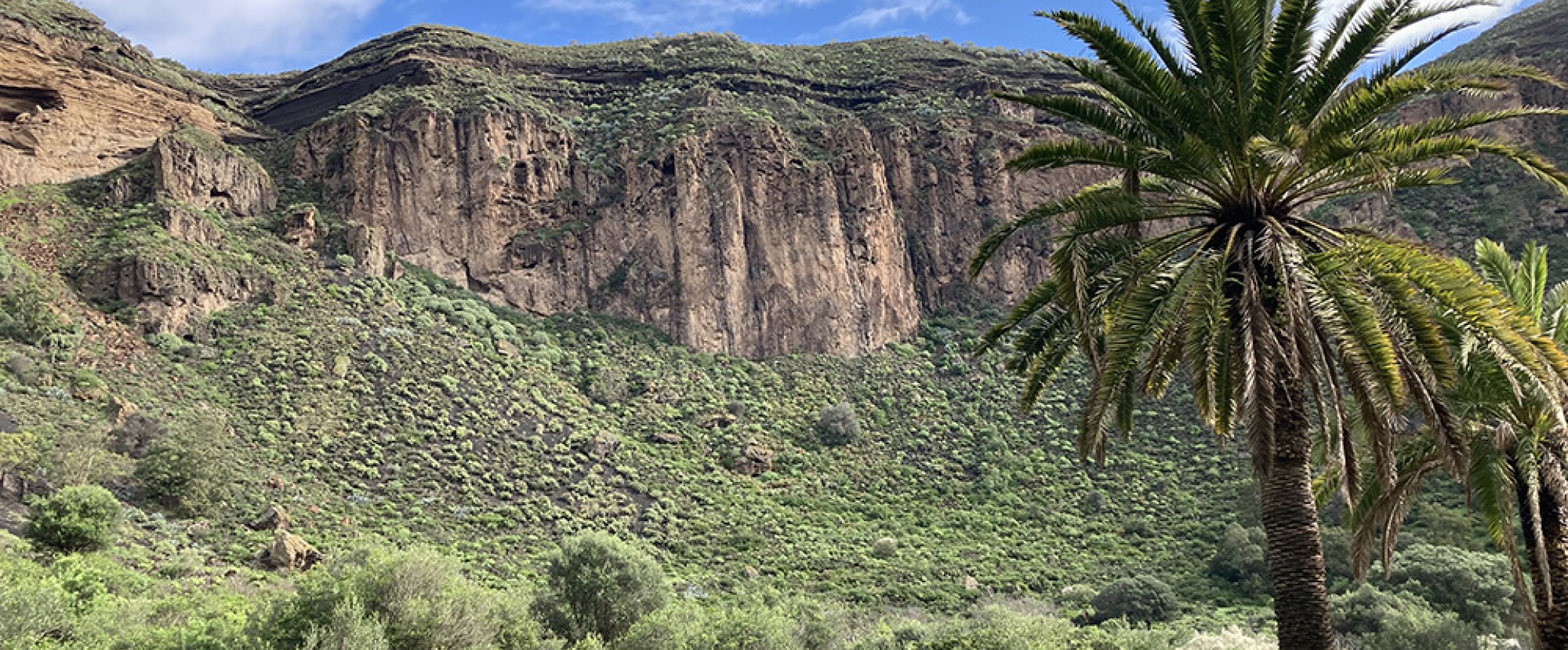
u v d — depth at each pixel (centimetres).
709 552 6291
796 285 9888
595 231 9919
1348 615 4888
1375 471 2403
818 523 7006
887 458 8250
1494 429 2148
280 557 4853
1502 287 2452
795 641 4012
